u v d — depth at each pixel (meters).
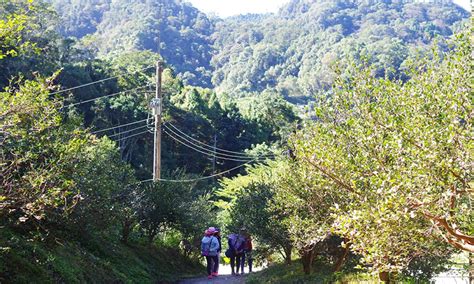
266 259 22.25
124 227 18.39
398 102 8.45
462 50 8.20
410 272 13.08
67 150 8.45
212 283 16.97
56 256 11.23
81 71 47.03
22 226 11.12
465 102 7.42
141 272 15.99
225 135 61.81
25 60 31.06
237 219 19.12
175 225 21.41
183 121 57.34
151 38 122.56
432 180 6.96
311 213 13.63
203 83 126.94
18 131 7.37
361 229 7.73
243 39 151.75
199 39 149.75
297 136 10.79
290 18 186.62
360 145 8.55
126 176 18.61
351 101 9.15
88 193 12.80
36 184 7.23
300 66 123.25
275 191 16.25
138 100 52.78
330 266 17.22
